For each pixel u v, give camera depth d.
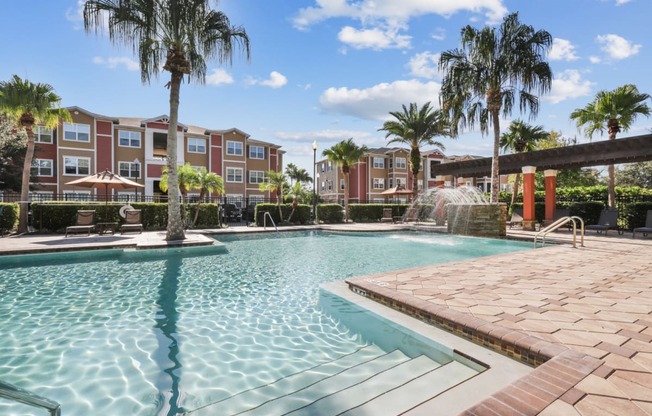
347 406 2.35
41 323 4.11
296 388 2.64
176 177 10.77
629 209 14.30
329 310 4.66
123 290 5.67
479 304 3.82
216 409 2.39
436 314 3.51
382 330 3.81
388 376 2.77
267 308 4.73
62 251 8.54
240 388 2.68
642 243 9.95
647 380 2.15
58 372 2.94
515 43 14.38
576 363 2.37
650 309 3.65
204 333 3.83
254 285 6.04
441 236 14.15
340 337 3.72
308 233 15.49
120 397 2.56
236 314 4.48
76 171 26.06
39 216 13.28
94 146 26.62
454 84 15.27
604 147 12.84
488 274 5.47
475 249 10.49
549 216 15.42
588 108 18.62
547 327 3.09
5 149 22.52
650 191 16.41
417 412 1.99
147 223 15.35
